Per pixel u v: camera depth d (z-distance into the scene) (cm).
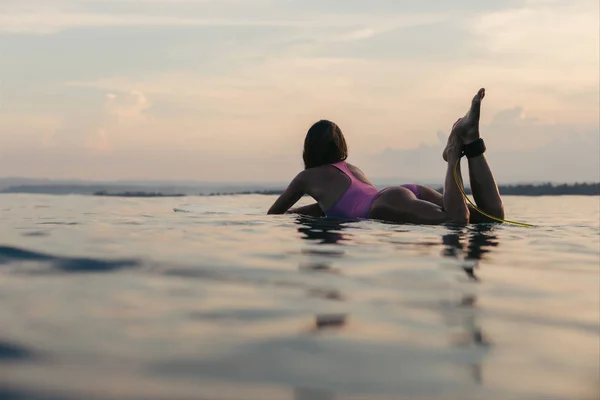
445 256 261
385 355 118
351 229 369
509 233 370
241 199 1157
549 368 112
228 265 226
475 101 402
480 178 427
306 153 464
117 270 212
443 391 100
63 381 101
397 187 430
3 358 113
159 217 482
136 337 128
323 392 98
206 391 97
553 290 188
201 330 134
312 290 180
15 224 407
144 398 94
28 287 181
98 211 602
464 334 135
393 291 181
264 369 108
